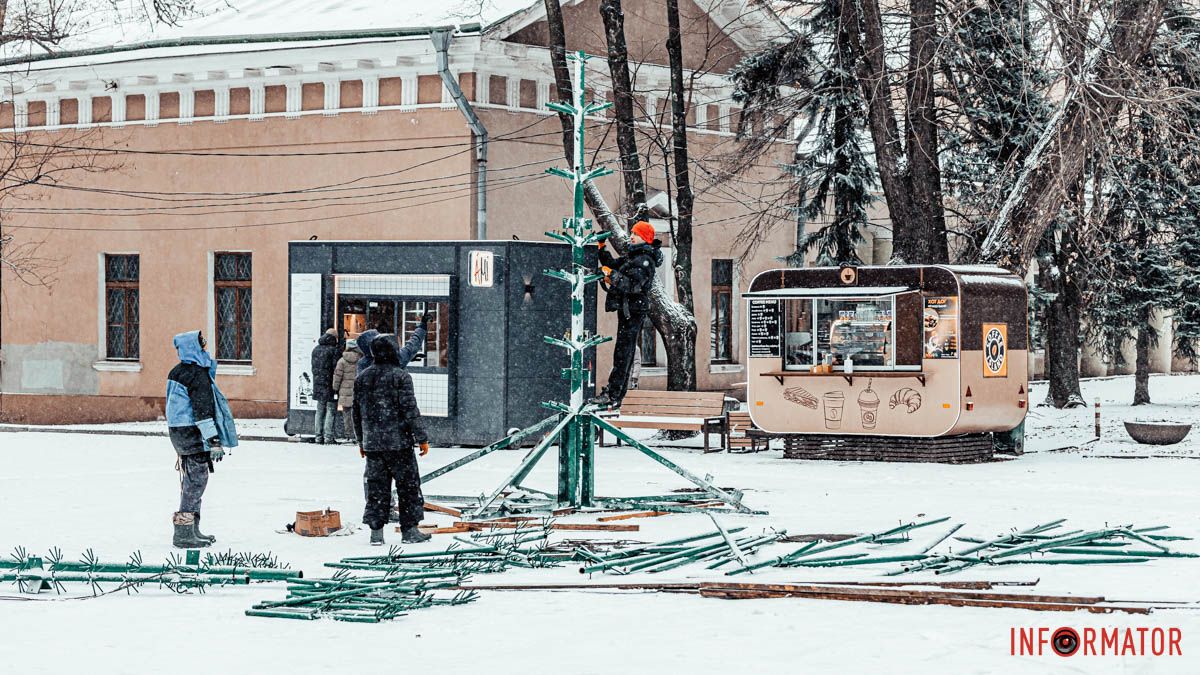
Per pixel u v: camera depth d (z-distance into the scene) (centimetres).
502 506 1647
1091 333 4162
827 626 973
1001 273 2417
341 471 2181
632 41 3578
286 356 3462
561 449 1717
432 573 1203
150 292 3650
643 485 1980
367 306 2775
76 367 3756
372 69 3322
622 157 2989
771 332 2438
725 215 3891
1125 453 2525
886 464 2303
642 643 927
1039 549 1289
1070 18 2427
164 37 3656
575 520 1603
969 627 962
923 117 2686
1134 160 2964
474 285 2658
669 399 2695
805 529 1491
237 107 3509
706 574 1214
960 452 2331
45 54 3675
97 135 3697
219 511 1667
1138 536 1363
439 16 3284
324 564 1266
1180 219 3834
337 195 3391
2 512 1655
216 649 921
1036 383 5309
